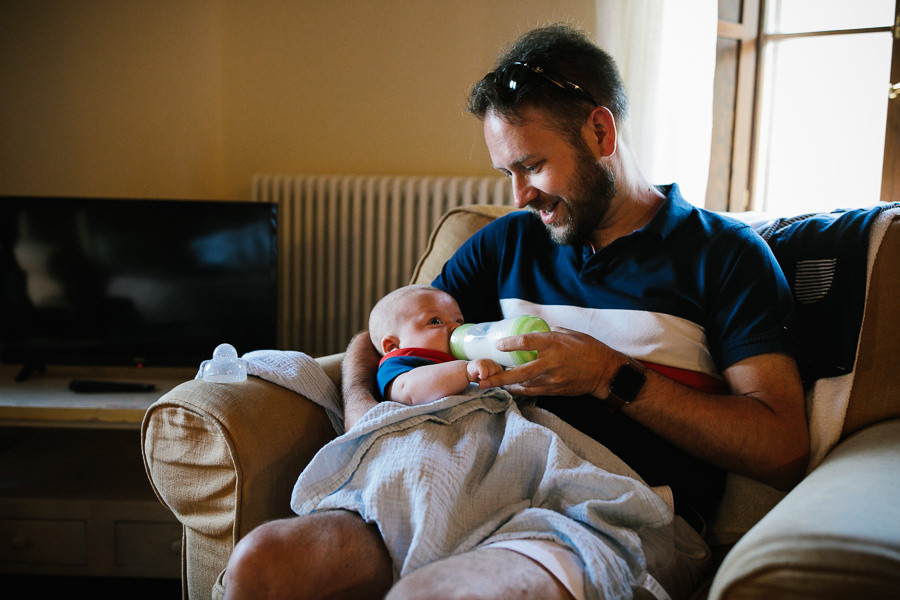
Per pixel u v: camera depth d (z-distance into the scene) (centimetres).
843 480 79
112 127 235
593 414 106
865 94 213
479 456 93
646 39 200
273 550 80
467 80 237
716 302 105
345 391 111
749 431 93
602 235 116
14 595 172
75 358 202
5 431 218
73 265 200
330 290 241
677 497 103
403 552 85
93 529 168
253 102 256
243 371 111
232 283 203
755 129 225
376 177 231
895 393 104
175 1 241
